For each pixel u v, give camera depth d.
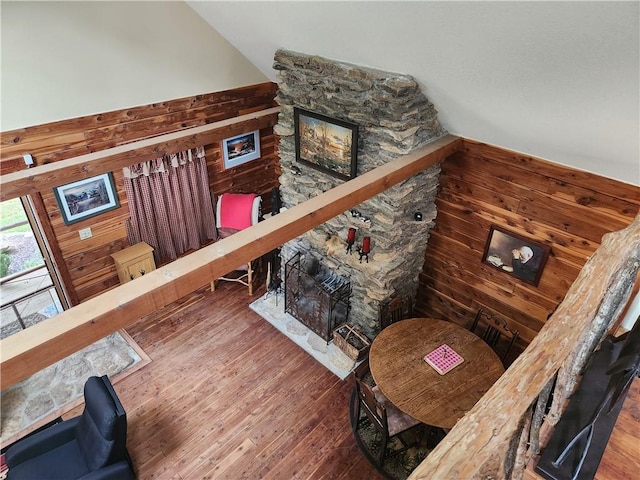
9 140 3.80
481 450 1.10
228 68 5.10
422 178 4.00
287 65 3.99
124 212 4.91
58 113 4.00
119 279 5.16
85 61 3.98
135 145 4.31
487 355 3.83
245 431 3.98
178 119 4.90
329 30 3.13
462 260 4.50
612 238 1.87
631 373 1.52
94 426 3.22
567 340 1.44
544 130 3.04
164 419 4.05
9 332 4.62
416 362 3.76
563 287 3.85
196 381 4.43
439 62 2.83
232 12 3.67
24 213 4.30
